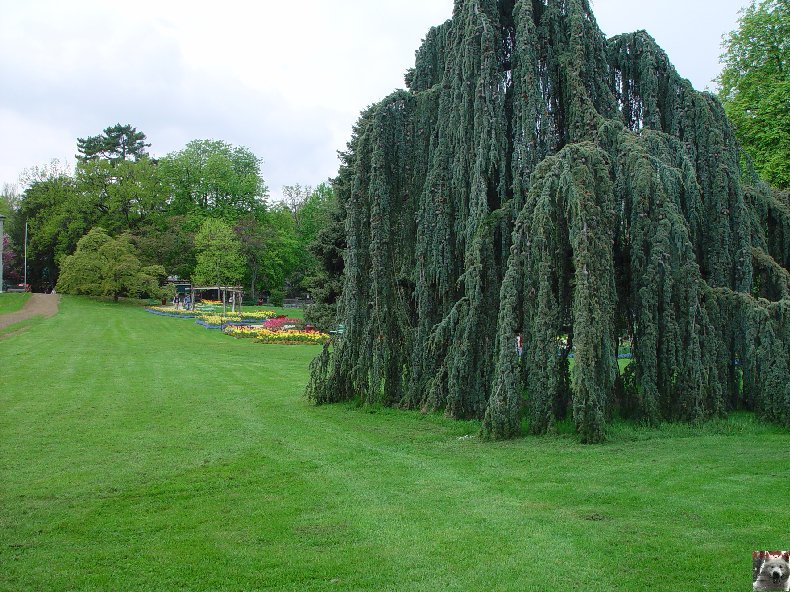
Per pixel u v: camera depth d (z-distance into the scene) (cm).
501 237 1172
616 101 1275
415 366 1294
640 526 631
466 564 550
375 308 1302
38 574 536
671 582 505
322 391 1377
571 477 809
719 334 1116
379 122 1314
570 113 1184
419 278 1280
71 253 6194
